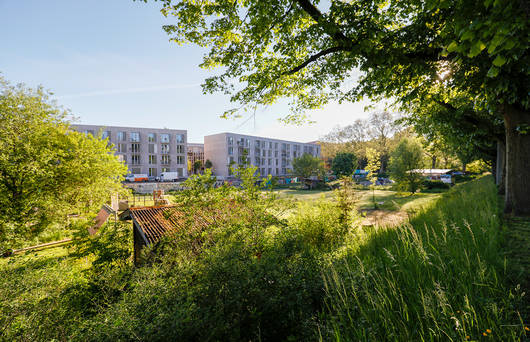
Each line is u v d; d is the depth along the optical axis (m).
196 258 3.59
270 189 5.47
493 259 2.62
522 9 2.67
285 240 3.92
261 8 5.36
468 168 41.34
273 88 8.20
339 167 48.81
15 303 3.19
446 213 5.63
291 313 2.19
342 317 1.90
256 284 2.41
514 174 5.41
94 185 14.20
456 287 2.11
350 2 6.09
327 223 6.70
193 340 1.95
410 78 6.08
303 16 6.13
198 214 5.09
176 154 62.50
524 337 1.46
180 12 6.06
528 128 5.16
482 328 1.62
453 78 6.03
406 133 42.25
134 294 2.60
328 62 7.30
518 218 4.92
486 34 2.81
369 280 2.46
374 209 16.31
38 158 11.68
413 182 24.00
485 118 9.20
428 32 5.12
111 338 1.95
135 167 56.38
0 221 10.23
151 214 7.43
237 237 4.21
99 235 6.95
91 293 4.03
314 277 2.75
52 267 4.51
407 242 3.16
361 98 7.23
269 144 77.94
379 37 5.27
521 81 4.92
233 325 2.06
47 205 11.90
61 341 2.65
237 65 6.77
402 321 1.77
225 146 65.69
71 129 15.21
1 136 11.15
